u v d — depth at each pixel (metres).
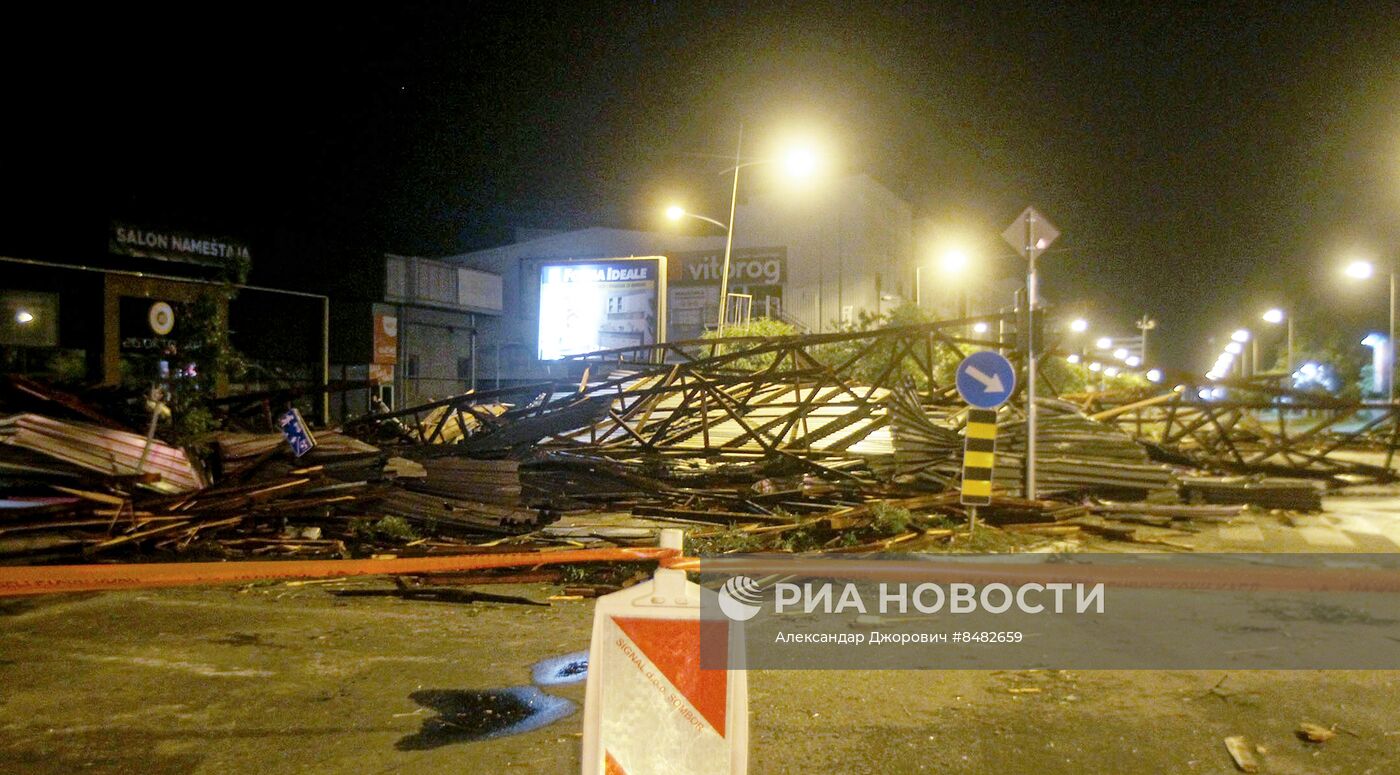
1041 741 5.11
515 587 9.08
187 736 5.24
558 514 12.37
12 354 26.92
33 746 5.10
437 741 5.15
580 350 37.72
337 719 5.50
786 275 46.84
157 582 3.90
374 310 40.88
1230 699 5.69
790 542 10.39
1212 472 17.44
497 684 6.12
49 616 7.98
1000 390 10.63
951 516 11.88
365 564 4.22
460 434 20.25
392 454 14.12
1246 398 21.66
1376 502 15.32
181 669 6.48
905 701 5.75
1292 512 13.71
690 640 3.35
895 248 53.44
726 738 3.32
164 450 11.99
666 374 18.28
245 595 8.73
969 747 5.04
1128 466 13.38
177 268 33.09
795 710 5.61
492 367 49.12
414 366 43.28
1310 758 4.81
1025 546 10.91
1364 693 5.76
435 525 11.27
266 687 6.09
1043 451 13.62
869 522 10.82
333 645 7.07
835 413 18.62
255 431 16.34
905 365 25.70
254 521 11.06
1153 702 5.67
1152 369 17.62
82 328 28.56
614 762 3.32
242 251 35.03
